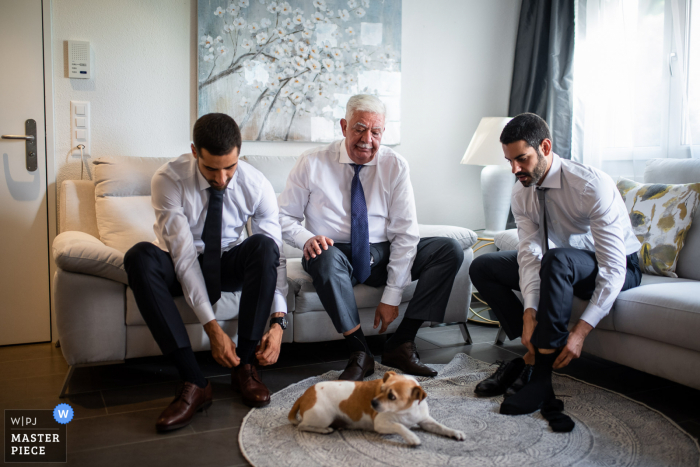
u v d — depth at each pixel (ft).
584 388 5.79
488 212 9.35
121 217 7.18
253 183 5.83
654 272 6.77
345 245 6.64
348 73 9.36
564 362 5.17
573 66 9.39
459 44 10.26
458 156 10.51
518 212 6.35
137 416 5.09
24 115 7.61
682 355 5.16
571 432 4.70
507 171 9.18
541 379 5.19
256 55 8.77
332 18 9.19
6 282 7.68
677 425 4.86
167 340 5.02
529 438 4.57
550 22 9.59
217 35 8.52
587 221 5.84
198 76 8.47
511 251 6.58
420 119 10.11
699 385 5.01
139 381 6.06
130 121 8.26
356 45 9.37
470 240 7.55
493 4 10.44
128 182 7.41
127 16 8.11
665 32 8.00
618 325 5.73
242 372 5.47
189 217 5.71
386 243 6.84
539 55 9.90
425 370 6.15
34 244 7.79
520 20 10.44
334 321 6.00
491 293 6.44
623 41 8.64
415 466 4.09
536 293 5.58
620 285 5.34
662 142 8.09
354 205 6.55
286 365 6.68
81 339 5.59
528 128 5.38
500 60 10.62
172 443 4.54
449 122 10.35
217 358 5.27
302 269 7.05
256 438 4.58
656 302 5.33
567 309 5.19
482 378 6.04
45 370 6.50
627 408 5.25
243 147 8.94
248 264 5.56
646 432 4.72
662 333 5.24
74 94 7.91
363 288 6.79
